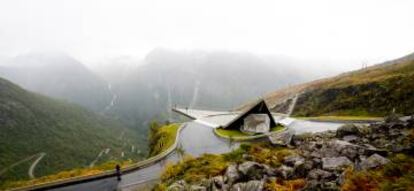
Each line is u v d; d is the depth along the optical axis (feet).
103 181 84.89
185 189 51.16
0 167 558.15
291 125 190.60
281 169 51.19
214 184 50.16
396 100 235.20
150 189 71.92
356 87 300.20
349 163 47.80
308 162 50.96
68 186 80.59
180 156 116.16
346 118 213.66
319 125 183.62
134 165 100.89
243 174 50.08
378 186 36.99
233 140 142.10
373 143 63.77
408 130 66.64
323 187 39.09
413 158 45.73
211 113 284.41
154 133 211.20
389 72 347.36
